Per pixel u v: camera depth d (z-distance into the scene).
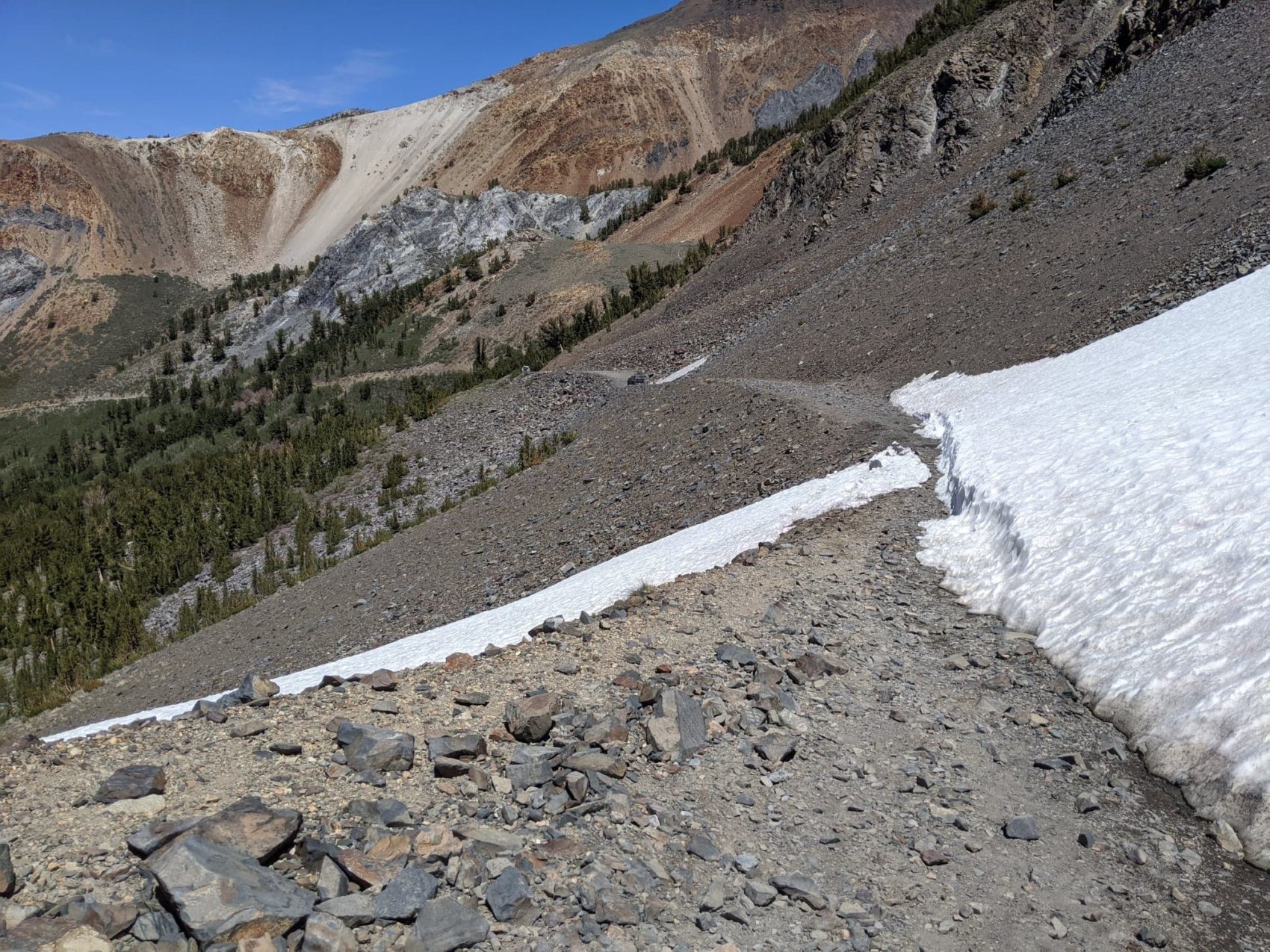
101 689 46.25
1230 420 13.73
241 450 114.25
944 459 21.27
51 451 177.38
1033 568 13.15
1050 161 49.34
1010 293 35.81
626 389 61.19
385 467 74.50
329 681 10.10
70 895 5.64
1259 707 8.25
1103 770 8.75
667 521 29.00
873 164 79.62
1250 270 24.09
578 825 7.14
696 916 6.28
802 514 19.36
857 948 6.12
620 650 11.24
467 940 5.69
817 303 53.38
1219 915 6.69
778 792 8.12
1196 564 10.73
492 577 33.12
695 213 168.62
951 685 10.82
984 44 77.62
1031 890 6.95
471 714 9.06
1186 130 39.75
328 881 5.95
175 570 69.06
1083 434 16.73
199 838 5.89
